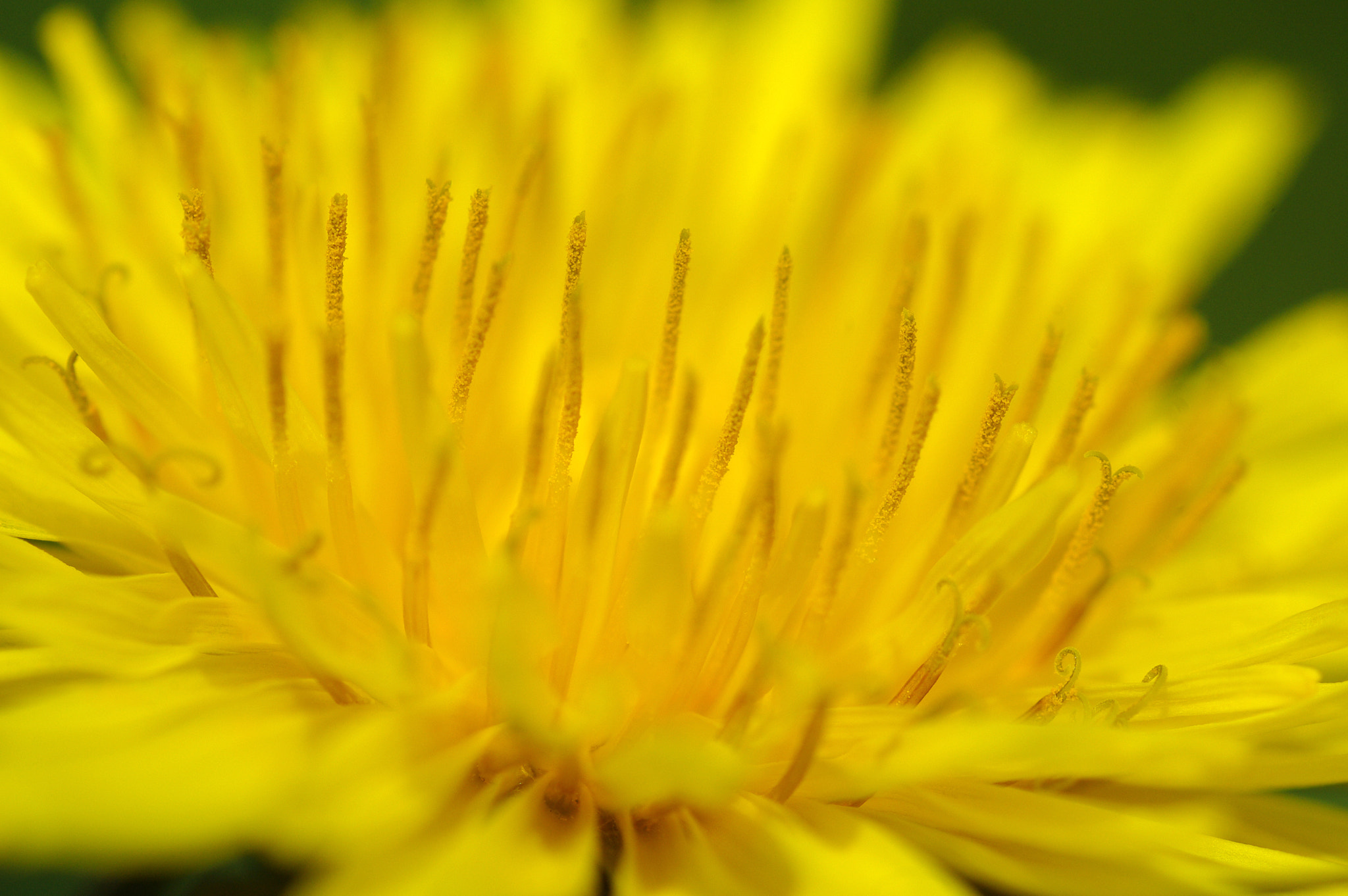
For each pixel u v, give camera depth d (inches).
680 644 2.3
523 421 2.5
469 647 2.3
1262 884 2.3
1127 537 2.5
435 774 2.2
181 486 2.4
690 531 2.3
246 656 2.3
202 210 2.3
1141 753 2.2
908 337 2.3
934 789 2.3
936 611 2.3
